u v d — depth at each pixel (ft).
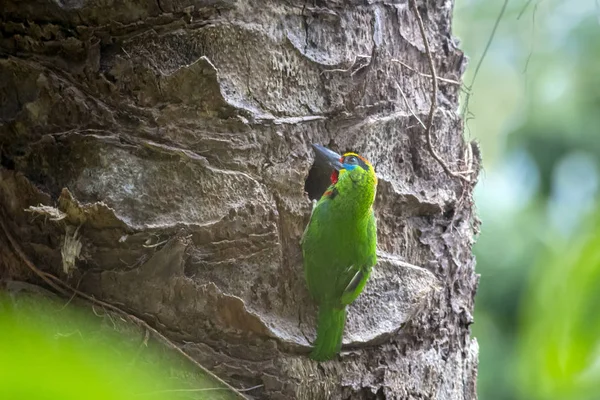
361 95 23.53
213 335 20.40
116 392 6.41
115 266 20.22
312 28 22.82
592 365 15.67
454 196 25.72
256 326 20.43
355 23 23.61
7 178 21.18
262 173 21.68
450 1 27.58
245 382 20.49
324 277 21.81
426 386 23.53
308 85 22.65
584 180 43.32
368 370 22.25
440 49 26.66
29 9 20.93
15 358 6.30
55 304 20.49
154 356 20.01
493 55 47.24
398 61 24.43
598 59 44.39
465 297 25.90
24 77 21.38
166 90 20.77
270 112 21.88
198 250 20.56
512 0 46.16
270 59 21.89
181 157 20.63
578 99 44.24
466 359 25.93
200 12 21.13
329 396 21.50
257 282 21.20
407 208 24.40
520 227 42.42
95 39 20.88
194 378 20.02
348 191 22.24
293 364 20.97
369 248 22.36
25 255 21.03
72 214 19.85
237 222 20.85
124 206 20.26
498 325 40.96
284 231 22.22
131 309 20.25
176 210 20.47
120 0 20.57
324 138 23.06
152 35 20.99
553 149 43.62
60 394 6.17
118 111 20.90
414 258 24.43
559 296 15.72
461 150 26.84
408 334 23.32
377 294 23.00
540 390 16.89
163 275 20.20
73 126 20.98
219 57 21.31
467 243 26.27
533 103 44.83
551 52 45.32
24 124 21.27
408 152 24.82
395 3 24.97
